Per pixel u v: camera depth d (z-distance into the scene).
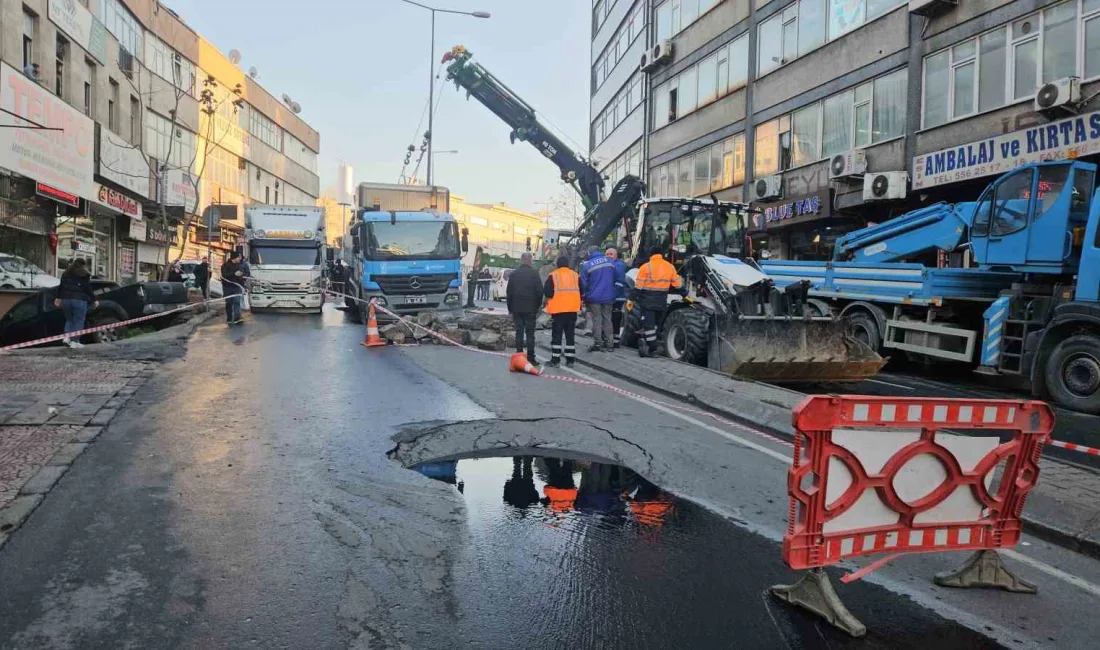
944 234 13.12
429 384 9.30
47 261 19.73
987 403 3.83
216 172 39.50
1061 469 5.80
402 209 22.11
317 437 6.45
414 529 4.45
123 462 5.51
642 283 11.29
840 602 3.50
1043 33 14.44
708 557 4.23
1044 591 3.98
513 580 3.81
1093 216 9.23
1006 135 14.76
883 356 13.68
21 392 7.59
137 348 11.83
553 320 11.67
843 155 18.75
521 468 5.89
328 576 3.75
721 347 10.27
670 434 7.05
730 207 13.81
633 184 17.48
